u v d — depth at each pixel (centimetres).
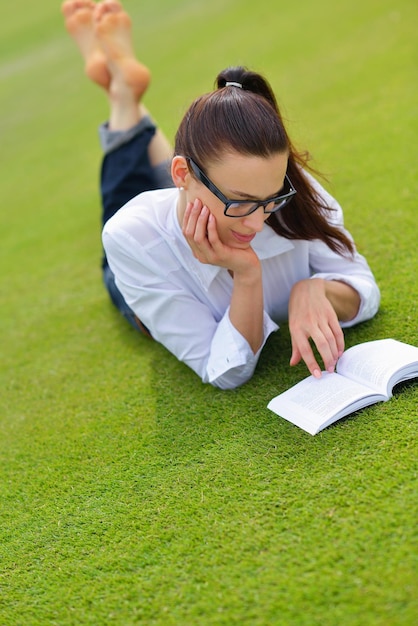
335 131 414
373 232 291
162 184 305
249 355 206
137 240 207
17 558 177
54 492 200
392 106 421
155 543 166
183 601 147
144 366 253
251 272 197
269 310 231
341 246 219
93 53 316
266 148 171
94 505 188
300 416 184
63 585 163
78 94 750
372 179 340
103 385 250
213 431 201
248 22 779
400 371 185
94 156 548
